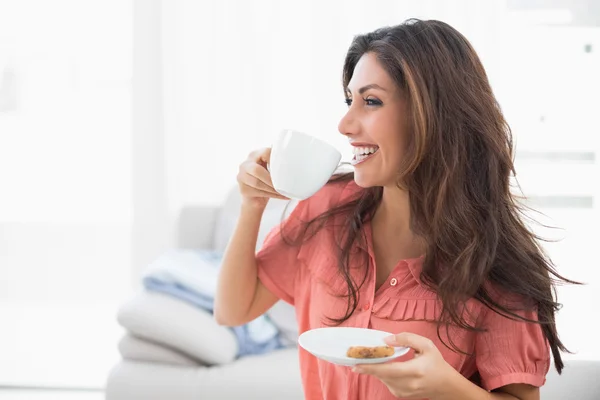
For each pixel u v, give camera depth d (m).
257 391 2.19
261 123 3.48
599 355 2.40
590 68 3.25
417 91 1.13
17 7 4.03
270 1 3.42
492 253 1.14
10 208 4.66
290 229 1.38
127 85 4.33
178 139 3.50
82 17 4.05
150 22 3.44
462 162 1.16
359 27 3.39
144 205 3.52
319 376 1.31
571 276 3.24
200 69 3.47
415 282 1.19
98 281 4.67
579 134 3.28
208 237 3.02
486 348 1.14
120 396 2.22
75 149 4.54
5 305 4.57
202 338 2.27
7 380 3.34
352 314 1.23
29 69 4.27
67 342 3.85
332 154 1.11
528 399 1.13
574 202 3.28
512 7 3.27
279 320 2.47
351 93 1.21
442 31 1.18
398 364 0.95
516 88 3.30
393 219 1.26
